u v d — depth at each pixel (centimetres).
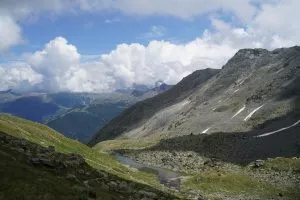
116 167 14288
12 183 4431
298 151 19000
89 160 12169
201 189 12788
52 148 7769
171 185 13650
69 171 6594
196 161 19700
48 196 4400
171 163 19950
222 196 11900
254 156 19150
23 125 12888
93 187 6047
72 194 4850
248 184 12825
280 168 13900
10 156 5931
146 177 14662
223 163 18450
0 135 7531
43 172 5584
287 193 11881
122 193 6419
